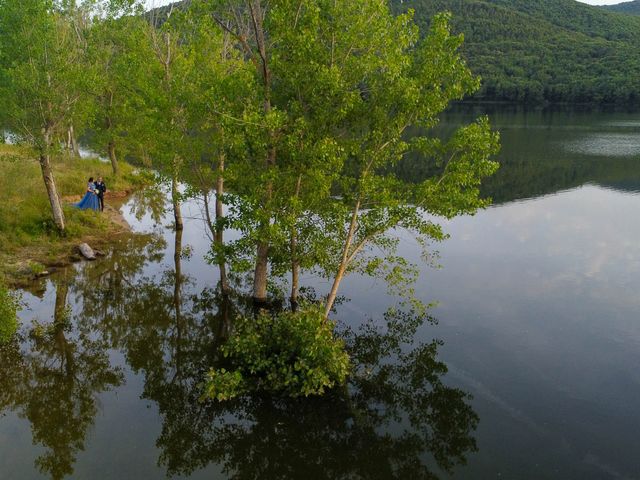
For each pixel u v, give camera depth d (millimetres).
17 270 22516
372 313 20219
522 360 16734
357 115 16141
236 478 11867
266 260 20188
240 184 17438
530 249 27875
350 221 17812
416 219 17344
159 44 23344
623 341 17859
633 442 12805
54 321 18969
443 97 15484
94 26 32688
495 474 11820
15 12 22641
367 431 13539
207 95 16719
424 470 12078
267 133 15906
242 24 17516
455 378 15781
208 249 28094
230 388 14484
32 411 14016
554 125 90188
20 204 27297
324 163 15234
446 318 19750
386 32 15031
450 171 16594
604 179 46219
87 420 13695
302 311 16234
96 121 40125
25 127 23938
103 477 11586
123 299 21484
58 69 23516
